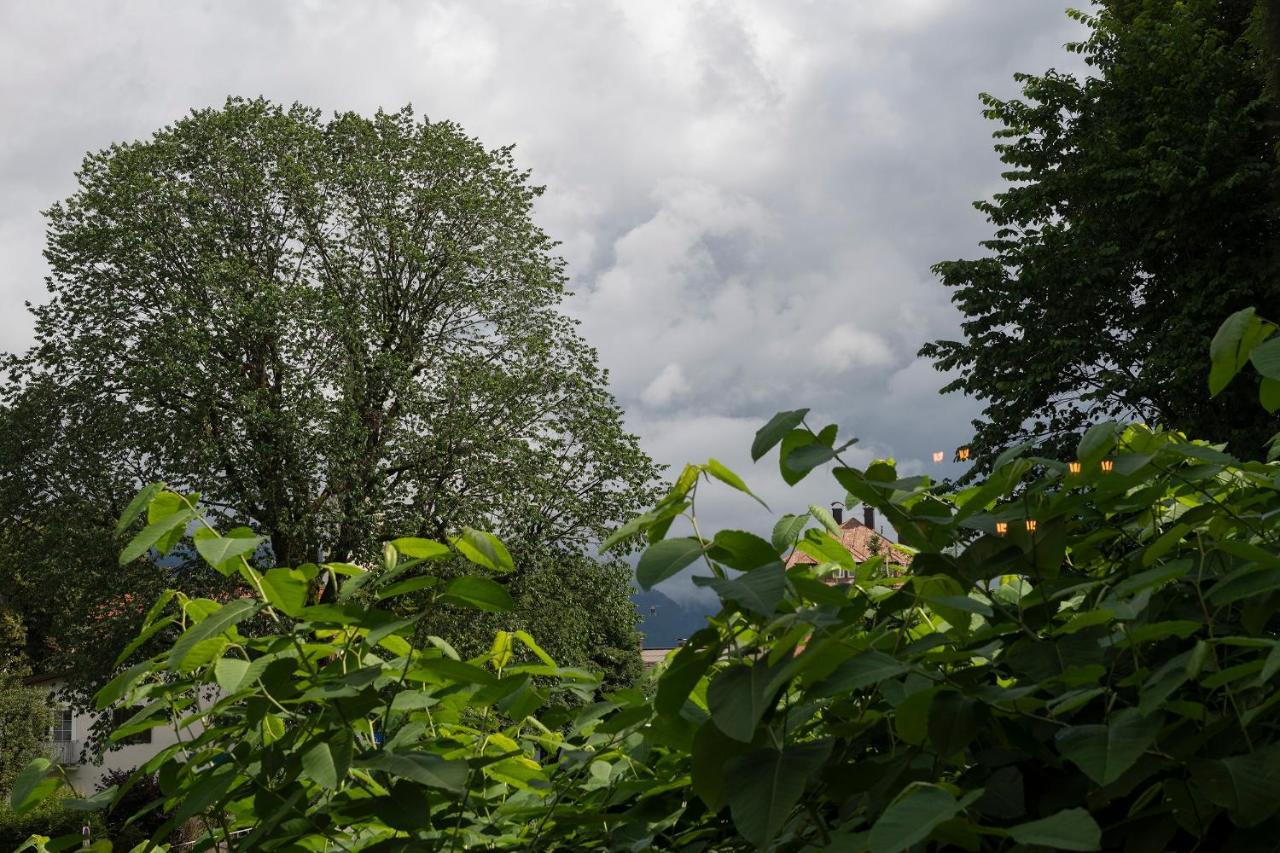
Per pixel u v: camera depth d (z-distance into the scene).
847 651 1.17
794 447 1.40
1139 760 1.12
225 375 19.03
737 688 1.12
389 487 20.02
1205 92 20.00
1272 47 7.05
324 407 19.39
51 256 20.59
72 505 19.70
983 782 1.21
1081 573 1.62
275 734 1.69
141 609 18.50
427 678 1.55
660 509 1.33
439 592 1.48
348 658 1.62
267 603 1.49
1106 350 20.56
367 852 1.51
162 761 1.67
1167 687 1.07
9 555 20.48
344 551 19.06
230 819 1.88
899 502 1.46
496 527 19.98
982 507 1.40
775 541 1.67
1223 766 1.04
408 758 1.45
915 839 0.87
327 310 19.88
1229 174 19.30
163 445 19.20
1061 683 1.23
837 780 1.25
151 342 19.83
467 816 1.79
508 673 1.78
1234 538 1.40
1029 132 22.67
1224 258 19.69
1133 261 21.12
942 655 1.33
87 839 1.76
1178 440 1.59
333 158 23.11
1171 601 1.38
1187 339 18.95
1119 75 21.30
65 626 20.09
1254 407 17.83
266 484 19.19
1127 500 1.50
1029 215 22.20
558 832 1.75
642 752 1.80
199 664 1.57
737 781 1.12
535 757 1.94
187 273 20.78
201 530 1.50
